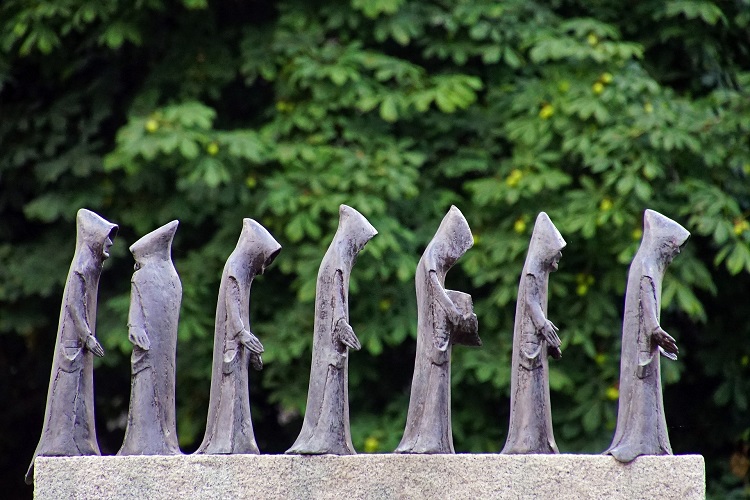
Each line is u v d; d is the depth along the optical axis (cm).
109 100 1606
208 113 1459
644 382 916
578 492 902
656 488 901
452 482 906
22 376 1714
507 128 1505
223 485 906
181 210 1545
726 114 1478
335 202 1438
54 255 1579
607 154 1439
